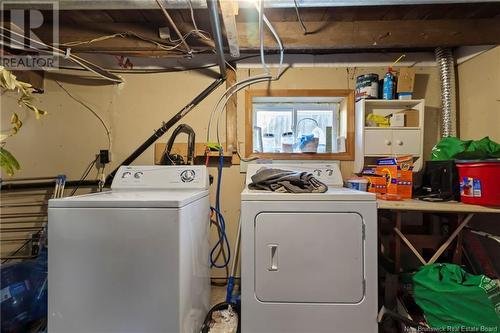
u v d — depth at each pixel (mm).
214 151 2154
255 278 1335
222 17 1516
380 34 1849
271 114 2328
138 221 1170
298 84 2205
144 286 1161
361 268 1317
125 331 1158
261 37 1658
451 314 1320
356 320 1310
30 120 2115
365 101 1996
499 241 1500
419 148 1964
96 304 1165
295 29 1864
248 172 1979
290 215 1341
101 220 1175
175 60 2244
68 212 1177
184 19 1833
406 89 1976
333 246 1326
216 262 2195
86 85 2240
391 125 2012
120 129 2240
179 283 1162
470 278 1380
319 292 1318
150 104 2244
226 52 2094
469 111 1992
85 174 2229
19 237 2072
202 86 2240
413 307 1573
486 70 1852
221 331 1509
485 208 1440
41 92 2182
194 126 2227
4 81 1160
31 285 1633
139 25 1899
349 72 2197
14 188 2041
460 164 1574
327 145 2234
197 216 1479
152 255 1165
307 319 1316
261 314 1324
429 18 1819
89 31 1881
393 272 1755
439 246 1733
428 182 1833
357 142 2086
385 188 1811
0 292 1493
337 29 1856
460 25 1814
